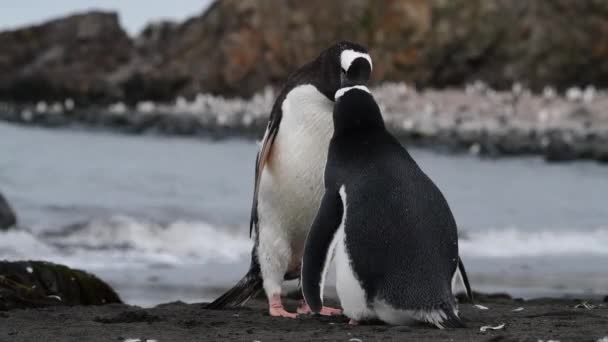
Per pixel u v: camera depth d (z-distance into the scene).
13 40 142.75
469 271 26.52
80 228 31.31
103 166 59.69
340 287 11.65
